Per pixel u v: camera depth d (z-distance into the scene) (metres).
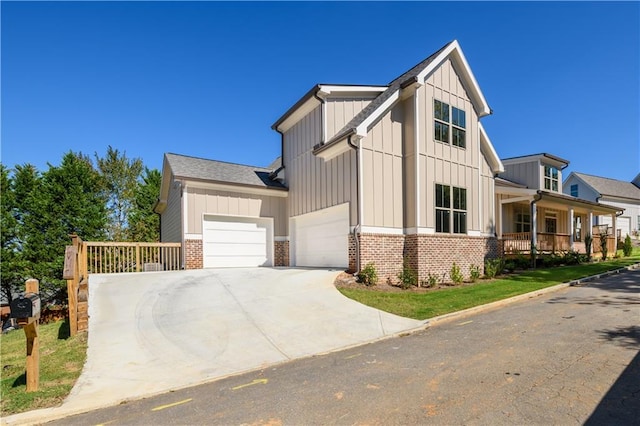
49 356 6.07
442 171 13.13
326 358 5.71
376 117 12.02
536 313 8.09
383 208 12.16
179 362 5.61
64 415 3.99
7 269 17.36
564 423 3.29
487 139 15.35
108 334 6.85
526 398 3.84
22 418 3.86
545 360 5.04
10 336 8.71
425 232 12.34
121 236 30.25
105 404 4.23
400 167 12.73
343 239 13.16
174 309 8.31
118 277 11.88
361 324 7.45
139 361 5.65
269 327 7.22
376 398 4.03
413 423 3.40
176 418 3.81
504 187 17.70
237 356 5.85
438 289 11.19
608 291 10.62
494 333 6.60
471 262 13.58
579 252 20.28
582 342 5.81
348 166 12.41
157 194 30.38
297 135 15.98
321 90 13.61
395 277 12.18
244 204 15.71
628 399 3.74
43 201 18.34
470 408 3.66
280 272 12.91
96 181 25.00
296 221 16.30
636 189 36.47
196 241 14.47
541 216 22.25
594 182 32.56
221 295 9.49
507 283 12.19
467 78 14.36
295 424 3.51
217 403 4.15
